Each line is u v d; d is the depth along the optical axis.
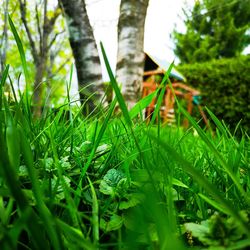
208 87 5.48
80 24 2.12
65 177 0.39
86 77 2.08
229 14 13.13
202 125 5.04
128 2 2.21
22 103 0.50
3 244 0.19
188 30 13.59
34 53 4.31
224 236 0.26
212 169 0.52
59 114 0.58
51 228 0.23
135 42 2.20
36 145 0.44
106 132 0.65
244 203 0.40
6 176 0.19
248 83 5.15
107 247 0.33
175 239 0.19
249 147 0.66
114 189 0.39
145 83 4.78
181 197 0.42
